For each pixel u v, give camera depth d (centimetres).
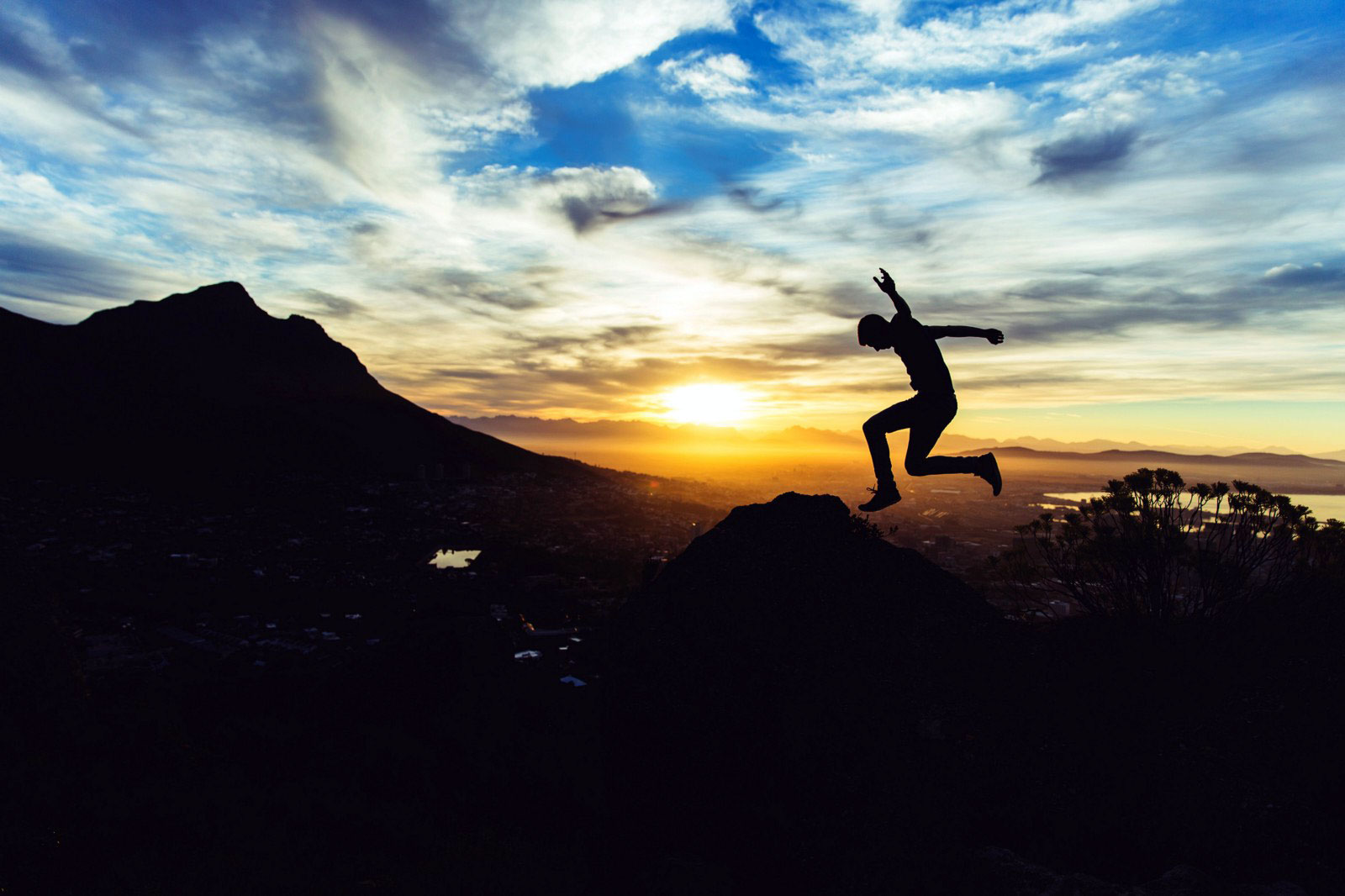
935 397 480
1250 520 598
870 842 411
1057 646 578
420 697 1084
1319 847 369
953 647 558
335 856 640
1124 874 375
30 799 645
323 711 1060
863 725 489
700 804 480
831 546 641
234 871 591
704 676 524
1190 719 485
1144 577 610
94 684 1091
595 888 562
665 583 612
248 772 841
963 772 451
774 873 427
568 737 1043
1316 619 561
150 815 677
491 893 581
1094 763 448
